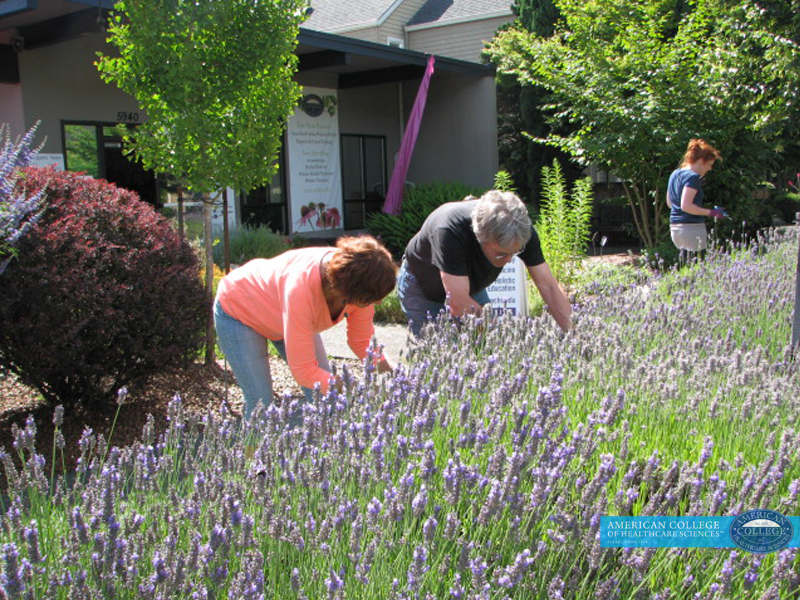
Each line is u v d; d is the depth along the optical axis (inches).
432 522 72.1
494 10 836.0
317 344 143.7
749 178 466.9
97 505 82.8
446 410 102.6
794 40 395.5
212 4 233.3
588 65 491.8
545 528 88.7
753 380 127.0
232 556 82.7
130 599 77.6
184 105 239.9
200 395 211.5
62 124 475.5
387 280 111.9
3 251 157.8
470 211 151.2
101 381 196.2
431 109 755.4
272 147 263.3
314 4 949.8
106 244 177.8
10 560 65.4
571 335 143.3
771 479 86.4
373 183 750.5
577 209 419.8
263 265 133.7
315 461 93.5
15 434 92.6
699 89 458.9
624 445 97.4
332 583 71.5
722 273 249.1
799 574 75.9
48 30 425.1
